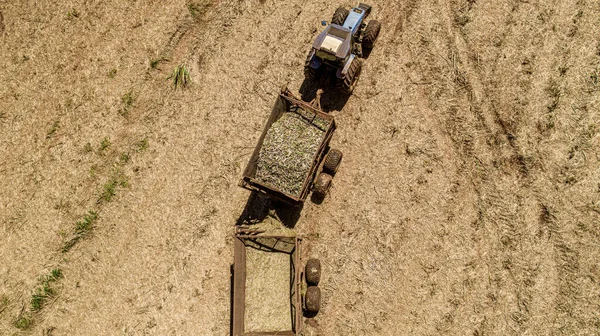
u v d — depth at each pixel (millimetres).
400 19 12281
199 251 12227
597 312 10727
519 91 11641
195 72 13016
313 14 12680
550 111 11477
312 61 11172
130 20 13500
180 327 12039
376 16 12398
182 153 12680
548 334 10852
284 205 12031
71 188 12906
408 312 11289
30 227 12867
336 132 12094
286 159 11070
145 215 12562
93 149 13016
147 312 12188
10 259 12797
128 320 12219
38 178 13070
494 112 11648
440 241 11391
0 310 12633
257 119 12555
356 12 11773
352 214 11758
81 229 12672
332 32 10906
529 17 11844
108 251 12555
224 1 13172
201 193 12430
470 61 11898
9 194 13094
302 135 11312
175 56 13219
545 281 10984
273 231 11930
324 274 11680
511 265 11125
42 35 13719
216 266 12109
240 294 10992
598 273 10836
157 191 12609
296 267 10766
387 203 11664
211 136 12648
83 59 13484
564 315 10844
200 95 12875
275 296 11500
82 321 12383
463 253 11289
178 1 13375
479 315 11086
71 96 13352
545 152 11359
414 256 11430
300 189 10859
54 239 12734
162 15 13383
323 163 11633
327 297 11586
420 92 11938
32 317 12508
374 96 12078
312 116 11641
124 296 12320
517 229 11203
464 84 11828
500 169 11430
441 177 11578
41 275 12625
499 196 11352
